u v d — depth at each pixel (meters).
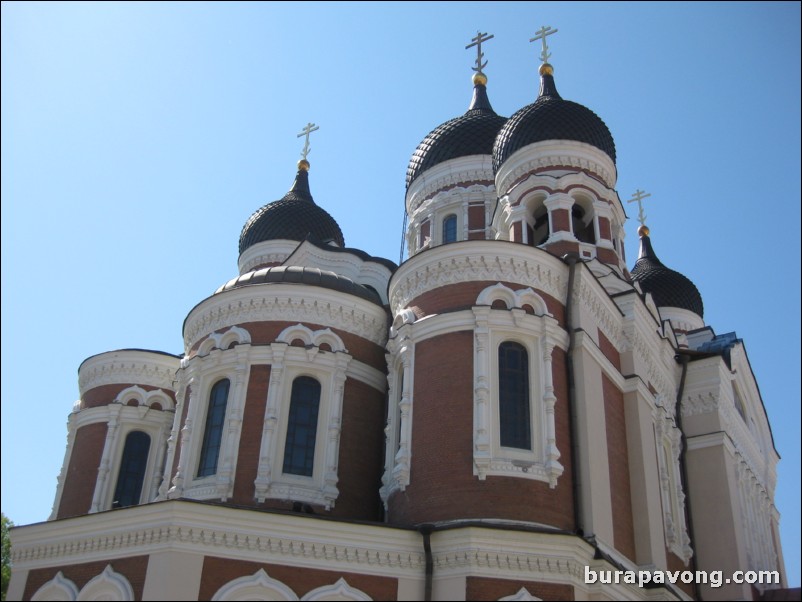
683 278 47.69
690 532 29.92
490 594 21.34
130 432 35.47
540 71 39.75
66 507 34.12
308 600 21.50
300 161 49.75
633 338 28.95
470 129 41.88
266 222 45.62
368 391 30.22
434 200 40.91
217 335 30.16
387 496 25.62
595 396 25.69
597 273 31.23
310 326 30.11
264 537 22.02
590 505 23.47
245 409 28.31
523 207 33.38
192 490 27.62
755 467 36.22
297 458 28.08
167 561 21.25
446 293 26.66
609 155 35.78
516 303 25.78
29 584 23.58
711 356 32.53
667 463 30.00
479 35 47.59
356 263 39.22
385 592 22.00
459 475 23.59
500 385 25.03
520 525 22.47
